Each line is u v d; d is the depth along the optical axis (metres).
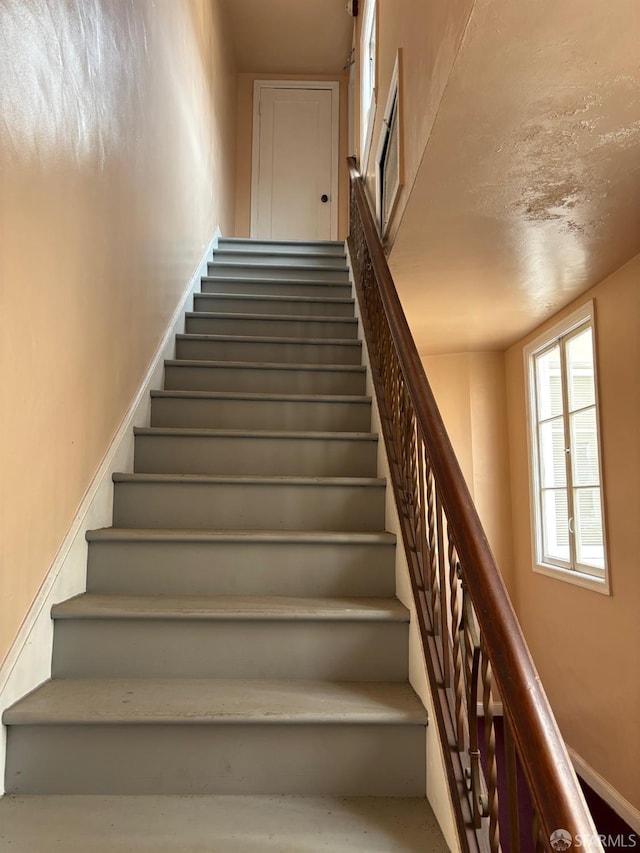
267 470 2.46
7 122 1.37
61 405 1.72
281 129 6.33
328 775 1.47
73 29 1.77
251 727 1.47
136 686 1.61
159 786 1.45
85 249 1.89
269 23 5.66
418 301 3.44
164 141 2.99
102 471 2.07
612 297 3.00
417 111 2.13
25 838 1.25
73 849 1.21
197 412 2.71
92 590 1.91
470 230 2.51
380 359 2.63
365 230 2.90
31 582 1.55
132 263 2.43
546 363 4.08
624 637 2.89
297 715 1.46
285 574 1.94
